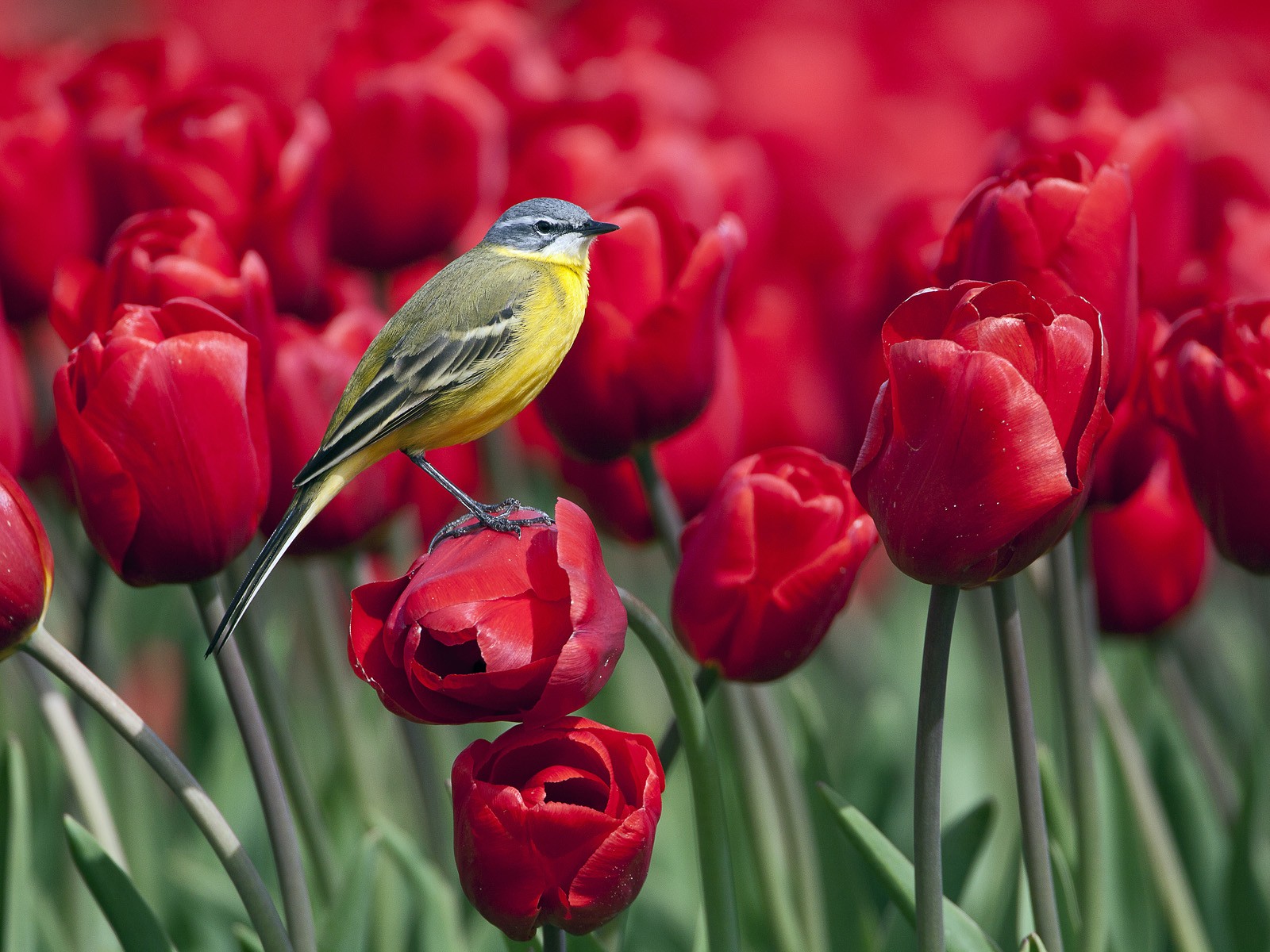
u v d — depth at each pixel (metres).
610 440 3.58
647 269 3.56
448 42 3.91
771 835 3.61
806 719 3.66
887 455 3.38
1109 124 3.65
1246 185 4.34
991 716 4.10
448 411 3.65
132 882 3.46
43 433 3.86
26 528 3.39
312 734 4.33
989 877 3.87
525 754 3.41
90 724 3.82
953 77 6.82
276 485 3.59
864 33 6.91
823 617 3.47
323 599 3.68
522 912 3.39
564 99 4.11
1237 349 3.50
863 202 6.59
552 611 3.39
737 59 6.85
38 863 3.77
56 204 3.67
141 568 3.45
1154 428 3.55
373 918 3.63
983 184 3.49
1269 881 3.72
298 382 3.58
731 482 3.48
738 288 4.03
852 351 3.87
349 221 3.72
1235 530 3.50
